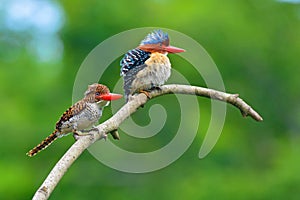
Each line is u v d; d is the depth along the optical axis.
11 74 19.80
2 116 18.06
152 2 20.41
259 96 22.09
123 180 18.42
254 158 20.97
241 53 21.30
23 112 18.55
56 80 19.86
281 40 22.92
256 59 21.89
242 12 21.64
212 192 17.75
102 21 19.89
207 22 19.92
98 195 18.30
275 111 22.25
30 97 19.33
